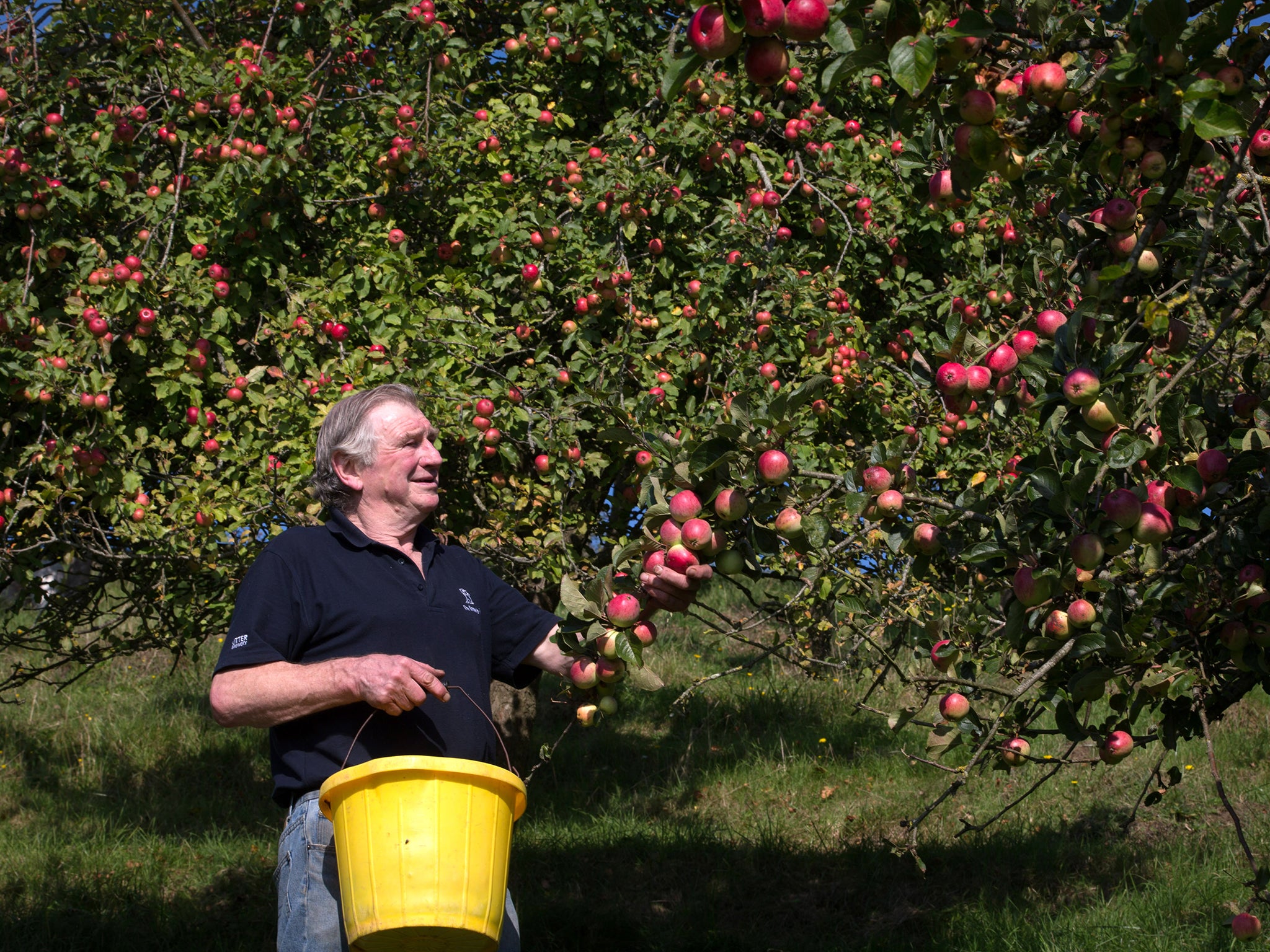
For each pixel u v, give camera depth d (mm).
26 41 3906
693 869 4906
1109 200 1832
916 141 1894
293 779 1852
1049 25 1537
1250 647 1795
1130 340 1874
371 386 3381
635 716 7301
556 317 4016
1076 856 4727
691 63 1313
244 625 1879
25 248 3652
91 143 3742
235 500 3342
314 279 3635
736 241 3811
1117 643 1688
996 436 3211
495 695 4895
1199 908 4051
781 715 7164
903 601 2916
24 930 4246
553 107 4234
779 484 1781
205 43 4168
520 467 3988
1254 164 1774
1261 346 2117
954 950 3912
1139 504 1609
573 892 4684
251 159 3568
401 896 1566
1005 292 3344
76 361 3396
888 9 1292
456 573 2150
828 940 4117
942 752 2070
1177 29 1383
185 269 3529
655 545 1815
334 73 4059
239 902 4676
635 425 3342
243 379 3500
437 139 3834
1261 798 5191
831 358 3674
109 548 3590
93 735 6969
